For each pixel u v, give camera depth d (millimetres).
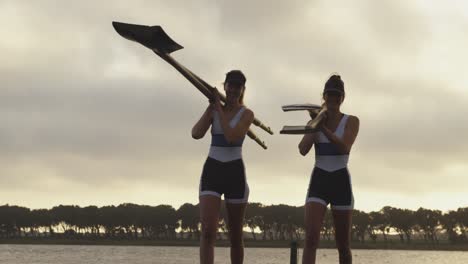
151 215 193875
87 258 106062
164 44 5484
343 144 6316
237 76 6129
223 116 6000
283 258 118438
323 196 6379
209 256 5922
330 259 112625
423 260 133000
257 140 6996
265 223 188750
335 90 6340
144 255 126688
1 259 98438
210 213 6027
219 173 6129
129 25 5344
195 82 5789
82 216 197875
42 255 119812
